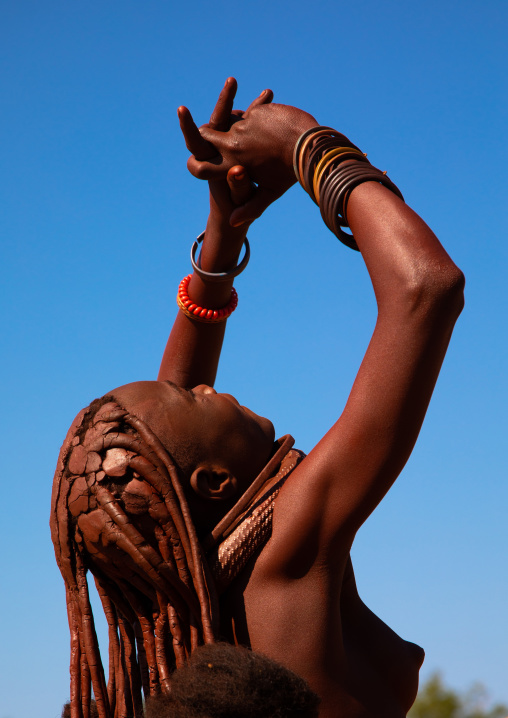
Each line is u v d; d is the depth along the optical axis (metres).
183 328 3.60
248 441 2.69
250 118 2.94
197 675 2.02
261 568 2.47
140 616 2.56
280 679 2.01
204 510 2.58
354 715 2.45
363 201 2.58
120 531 2.44
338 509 2.43
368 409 2.39
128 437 2.53
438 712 18.72
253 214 3.01
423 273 2.37
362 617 2.71
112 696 2.68
